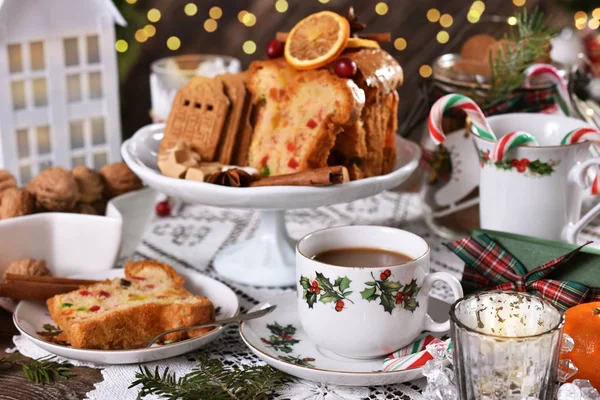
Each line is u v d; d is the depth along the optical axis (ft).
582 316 3.04
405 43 8.50
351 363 3.19
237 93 3.84
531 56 3.85
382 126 3.83
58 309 3.34
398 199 4.43
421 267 3.15
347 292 3.11
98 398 3.13
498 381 2.87
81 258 3.71
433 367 3.00
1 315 3.53
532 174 3.52
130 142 3.88
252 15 8.07
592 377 2.99
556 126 3.69
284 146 3.76
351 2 8.30
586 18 6.16
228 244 4.05
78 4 4.10
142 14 7.74
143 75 7.97
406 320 3.15
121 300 3.37
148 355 3.22
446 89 3.93
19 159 4.16
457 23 8.46
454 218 3.99
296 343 3.26
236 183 3.59
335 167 3.52
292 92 3.76
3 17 3.96
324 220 4.24
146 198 3.88
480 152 3.63
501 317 2.97
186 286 3.59
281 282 3.73
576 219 3.61
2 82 4.04
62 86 4.16
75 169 3.86
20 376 3.23
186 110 3.88
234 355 3.31
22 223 3.64
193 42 8.09
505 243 3.38
